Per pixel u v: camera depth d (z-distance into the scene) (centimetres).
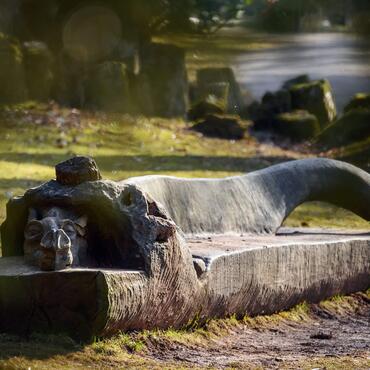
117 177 2675
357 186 1748
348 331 1396
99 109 3734
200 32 5059
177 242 1164
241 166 3161
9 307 1087
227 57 5472
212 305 1266
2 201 2144
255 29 6194
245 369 1062
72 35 3962
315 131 4009
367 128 3716
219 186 1546
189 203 1462
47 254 1073
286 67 5409
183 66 4041
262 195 1625
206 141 3678
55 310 1074
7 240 1197
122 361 1047
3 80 3519
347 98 4856
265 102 4247
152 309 1137
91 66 3903
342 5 6412
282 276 1420
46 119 3409
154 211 1162
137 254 1126
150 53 4088
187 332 1223
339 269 1568
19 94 3550
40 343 1062
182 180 1465
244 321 1352
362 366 1098
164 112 3941
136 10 4062
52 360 1015
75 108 3722
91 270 1062
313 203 2583
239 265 1316
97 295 1054
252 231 1579
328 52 5759
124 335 1112
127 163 2975
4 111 3406
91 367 1009
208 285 1242
